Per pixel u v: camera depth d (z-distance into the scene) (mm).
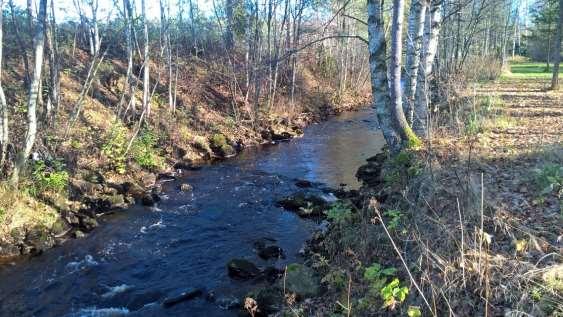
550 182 7133
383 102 10500
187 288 8688
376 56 10406
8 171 11523
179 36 29422
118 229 11523
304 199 12891
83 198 12648
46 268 9516
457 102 13328
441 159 9008
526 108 16484
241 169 17125
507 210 6633
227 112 23375
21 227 10570
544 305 4844
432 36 12500
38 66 11523
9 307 8164
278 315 6934
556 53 22672
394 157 10031
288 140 22344
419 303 5582
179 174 16359
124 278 9156
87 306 8188
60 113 16469
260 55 25078
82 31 25297
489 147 10109
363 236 7680
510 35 51969
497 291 5223
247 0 25531
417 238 6242
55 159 13000
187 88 23828
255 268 9086
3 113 11344
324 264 7891
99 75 20922
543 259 5512
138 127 16109
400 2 9812
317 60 36281
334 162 17750
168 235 11188
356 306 6203
